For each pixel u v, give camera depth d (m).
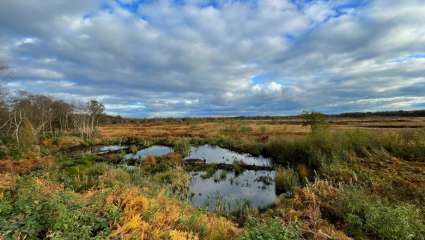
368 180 8.96
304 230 5.61
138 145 29.22
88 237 3.86
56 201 4.52
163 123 84.44
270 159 19.20
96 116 47.81
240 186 12.28
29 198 4.98
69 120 48.62
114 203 5.79
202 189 11.77
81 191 8.43
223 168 16.28
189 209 7.31
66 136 35.94
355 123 43.22
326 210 7.29
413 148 12.05
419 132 13.32
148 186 10.25
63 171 12.84
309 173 12.41
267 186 12.24
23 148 21.77
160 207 6.20
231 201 9.91
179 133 41.56
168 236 4.66
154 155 20.69
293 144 18.23
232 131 40.03
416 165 10.34
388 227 5.46
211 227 5.78
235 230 6.30
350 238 5.62
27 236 3.80
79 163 16.36
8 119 29.09
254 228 4.75
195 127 56.19
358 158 11.77
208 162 18.23
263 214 7.72
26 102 35.00
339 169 10.48
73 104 45.34
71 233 3.77
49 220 4.13
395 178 8.84
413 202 7.19
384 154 11.95
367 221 5.97
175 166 15.98
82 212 4.64
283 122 67.31
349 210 6.74
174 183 11.95
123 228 4.47
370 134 14.16
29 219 4.05
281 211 7.34
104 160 18.86
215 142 29.00
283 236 4.36
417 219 5.82
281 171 13.27
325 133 15.78
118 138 35.34
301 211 7.15
